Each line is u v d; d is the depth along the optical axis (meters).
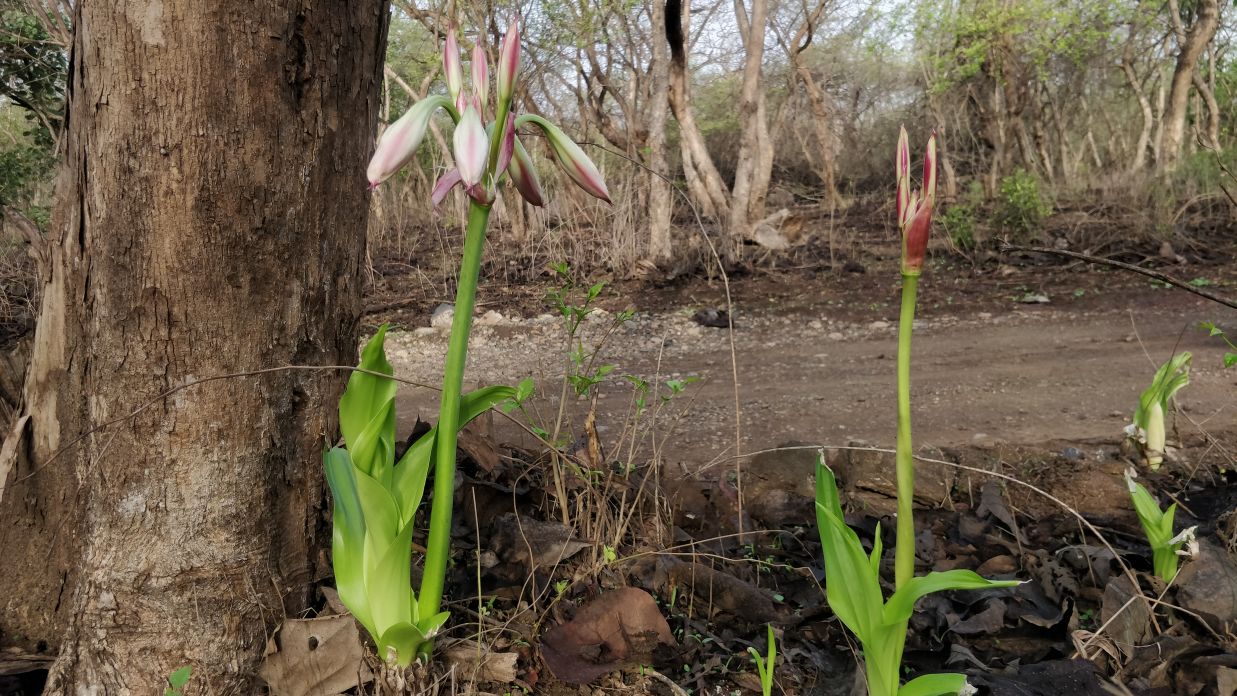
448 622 2.16
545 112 12.38
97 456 1.87
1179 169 11.76
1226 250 9.46
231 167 1.79
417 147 1.42
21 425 2.08
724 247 9.73
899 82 20.45
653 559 2.56
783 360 6.25
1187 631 2.25
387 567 1.74
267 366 1.91
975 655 2.23
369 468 1.78
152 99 1.74
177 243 1.79
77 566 2.00
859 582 1.69
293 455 2.01
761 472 3.47
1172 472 3.54
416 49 13.55
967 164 18.92
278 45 1.81
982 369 5.73
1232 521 2.77
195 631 1.89
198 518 1.87
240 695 1.94
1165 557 2.42
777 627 2.34
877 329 7.20
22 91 8.73
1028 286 8.52
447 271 9.43
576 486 2.74
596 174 1.60
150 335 1.82
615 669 2.12
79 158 1.86
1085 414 4.58
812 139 21.94
